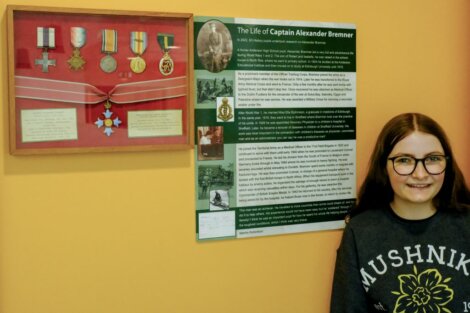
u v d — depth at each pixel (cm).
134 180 129
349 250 138
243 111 138
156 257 132
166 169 132
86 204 126
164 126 129
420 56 155
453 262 131
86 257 127
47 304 124
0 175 120
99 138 124
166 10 129
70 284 126
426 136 133
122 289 130
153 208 131
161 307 133
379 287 132
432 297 129
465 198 138
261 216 141
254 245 141
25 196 122
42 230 123
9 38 115
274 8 139
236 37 136
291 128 142
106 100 124
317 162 146
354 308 135
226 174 137
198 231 135
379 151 139
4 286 121
